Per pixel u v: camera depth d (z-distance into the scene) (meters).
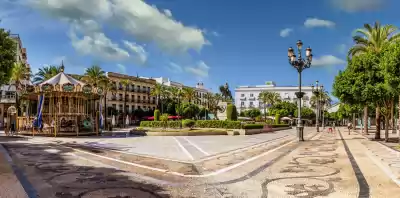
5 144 18.31
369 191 6.57
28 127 29.58
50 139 23.19
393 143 19.25
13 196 6.18
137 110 74.19
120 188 6.90
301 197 6.13
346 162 10.85
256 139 24.78
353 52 27.25
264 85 108.81
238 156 13.00
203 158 12.31
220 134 31.88
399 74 14.13
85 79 52.31
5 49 18.69
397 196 6.14
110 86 57.16
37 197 6.12
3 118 50.19
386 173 8.62
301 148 16.53
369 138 25.39
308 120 92.19
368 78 20.84
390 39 25.58
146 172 8.98
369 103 22.33
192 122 36.22
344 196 6.18
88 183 7.39
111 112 68.06
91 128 30.75
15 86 49.34
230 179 7.99
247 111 92.06
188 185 7.27
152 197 6.15
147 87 80.81
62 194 6.34
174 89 84.50
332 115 102.75
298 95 22.11
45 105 31.72
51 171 9.00
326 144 19.16
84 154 13.34
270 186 7.13
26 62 66.62
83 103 30.83
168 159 12.00
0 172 8.77
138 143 19.95
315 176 8.27
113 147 16.89
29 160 11.32
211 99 95.88
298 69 22.11
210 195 6.35
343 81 22.16
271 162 11.06
